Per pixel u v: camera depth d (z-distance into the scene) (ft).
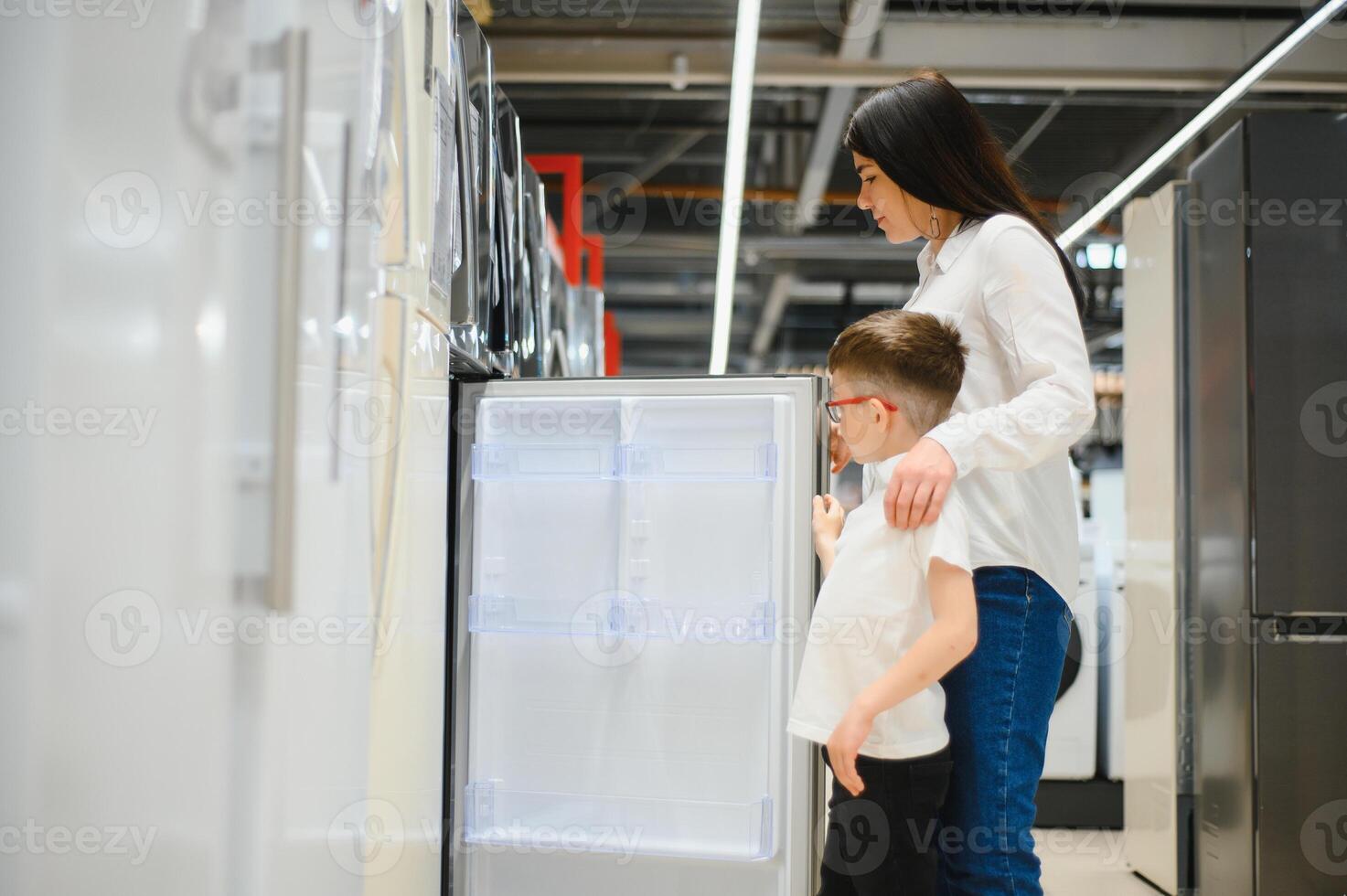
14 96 4.52
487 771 6.23
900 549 4.83
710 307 30.91
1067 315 4.74
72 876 4.40
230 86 4.51
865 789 4.84
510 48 14.23
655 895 6.07
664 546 6.18
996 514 4.83
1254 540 8.59
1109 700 12.60
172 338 4.45
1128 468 10.98
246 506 4.40
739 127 13.43
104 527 4.44
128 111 4.50
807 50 13.87
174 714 4.38
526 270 8.59
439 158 5.41
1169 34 13.43
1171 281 10.00
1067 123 17.02
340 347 4.62
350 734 4.61
